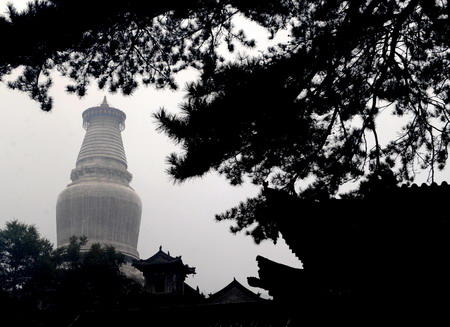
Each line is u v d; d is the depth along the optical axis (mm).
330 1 12547
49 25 9734
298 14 13211
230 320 22734
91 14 9977
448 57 14391
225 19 12875
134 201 99438
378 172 10867
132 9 10555
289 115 10578
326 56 11562
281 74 10516
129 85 13930
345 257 9047
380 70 13805
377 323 8367
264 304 22312
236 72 10289
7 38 9680
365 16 11938
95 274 51656
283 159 12102
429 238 8719
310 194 12656
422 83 14891
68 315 43656
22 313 33531
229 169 11555
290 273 9289
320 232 9438
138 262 52188
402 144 15430
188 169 10188
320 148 13008
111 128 110188
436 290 8344
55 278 51625
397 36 13070
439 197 9242
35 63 10523
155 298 46625
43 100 12242
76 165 105250
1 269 55750
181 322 23750
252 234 11602
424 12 12750
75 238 59969
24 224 58156
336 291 8812
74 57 12656
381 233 8977
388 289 8523
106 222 94562
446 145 15039
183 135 10000
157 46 13625
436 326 8164
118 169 103562
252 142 10602
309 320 8766
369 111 14352
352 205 9797
